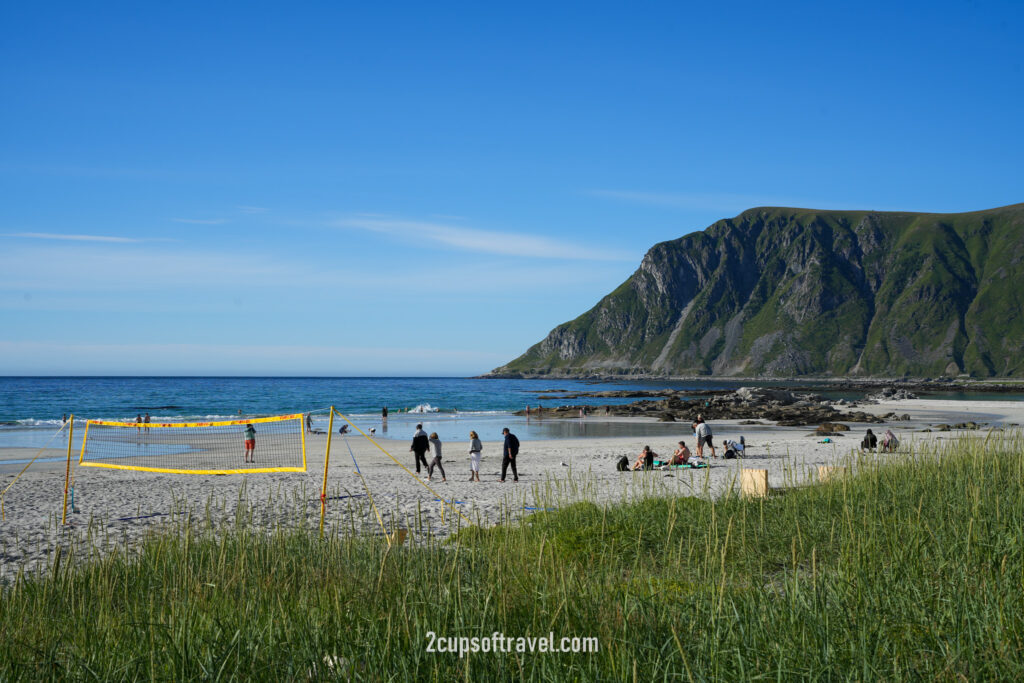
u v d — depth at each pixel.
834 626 4.39
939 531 6.51
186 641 4.31
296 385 172.75
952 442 12.48
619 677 3.89
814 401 87.62
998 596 4.52
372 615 4.83
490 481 18.95
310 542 8.06
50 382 181.12
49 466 24.52
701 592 5.12
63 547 10.21
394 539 7.29
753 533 7.98
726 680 3.89
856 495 9.15
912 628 4.32
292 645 4.36
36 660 4.37
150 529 9.16
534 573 5.88
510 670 4.06
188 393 107.50
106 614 5.45
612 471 21.00
